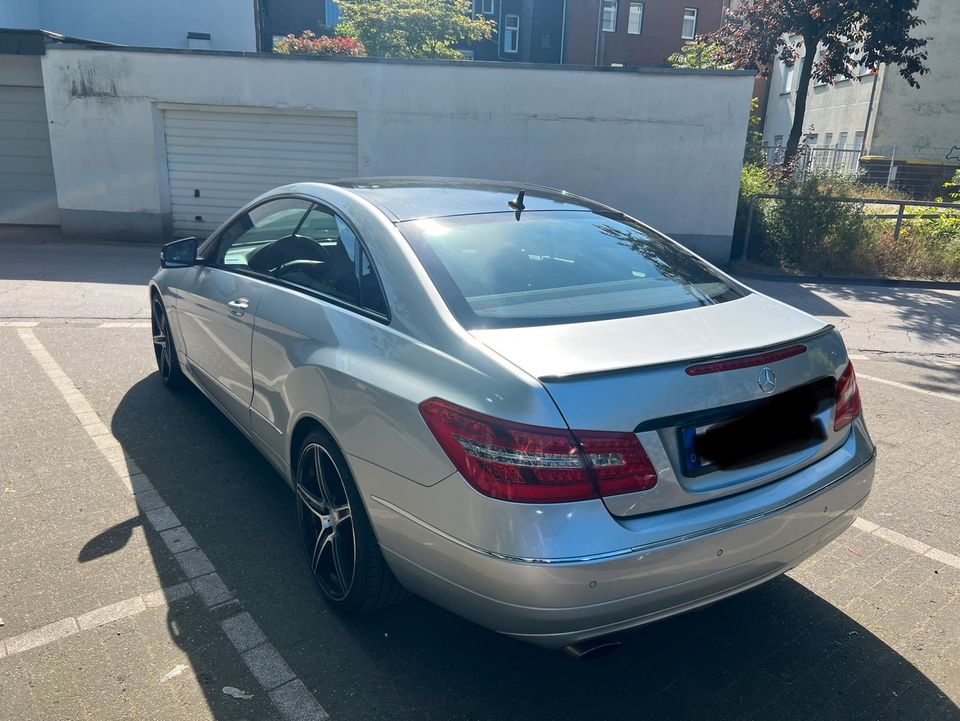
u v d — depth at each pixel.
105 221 12.59
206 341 4.12
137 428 4.62
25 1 17.12
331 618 2.94
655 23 39.53
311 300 3.13
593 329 2.46
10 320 7.11
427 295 2.59
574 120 12.16
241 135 12.51
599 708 2.54
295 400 3.02
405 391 2.42
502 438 2.13
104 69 12.02
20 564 3.19
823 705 2.59
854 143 28.42
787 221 12.55
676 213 12.50
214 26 18.83
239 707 2.46
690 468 2.28
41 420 4.70
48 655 2.65
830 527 2.66
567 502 2.10
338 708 2.48
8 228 13.23
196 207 12.83
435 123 12.23
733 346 2.44
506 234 3.05
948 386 6.48
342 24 24.33
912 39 17.47
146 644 2.73
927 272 12.48
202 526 3.56
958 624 3.06
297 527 3.59
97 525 3.53
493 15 39.94
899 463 4.71
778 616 3.08
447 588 2.34
